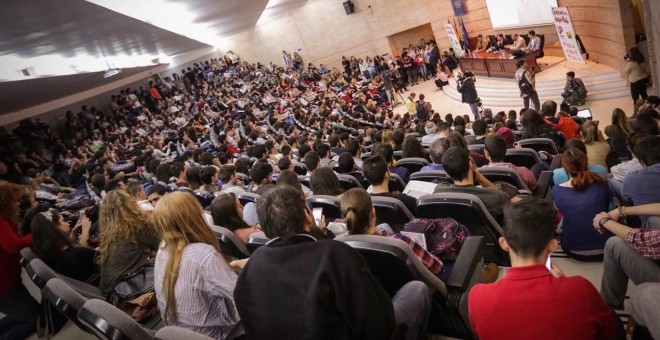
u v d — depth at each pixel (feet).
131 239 10.11
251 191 16.35
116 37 35.63
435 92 64.28
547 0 47.32
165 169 22.03
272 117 54.24
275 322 5.34
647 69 36.55
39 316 13.00
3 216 12.95
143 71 73.05
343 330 5.12
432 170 13.87
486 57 53.16
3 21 18.17
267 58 90.99
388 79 66.74
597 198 9.66
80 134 50.70
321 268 5.04
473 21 65.10
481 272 8.48
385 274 7.28
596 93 38.58
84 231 14.52
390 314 5.28
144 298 9.68
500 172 11.98
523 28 54.60
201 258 7.17
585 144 16.11
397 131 24.99
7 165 37.78
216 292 7.15
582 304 5.05
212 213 10.76
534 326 5.14
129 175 31.04
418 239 8.54
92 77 48.16
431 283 7.27
